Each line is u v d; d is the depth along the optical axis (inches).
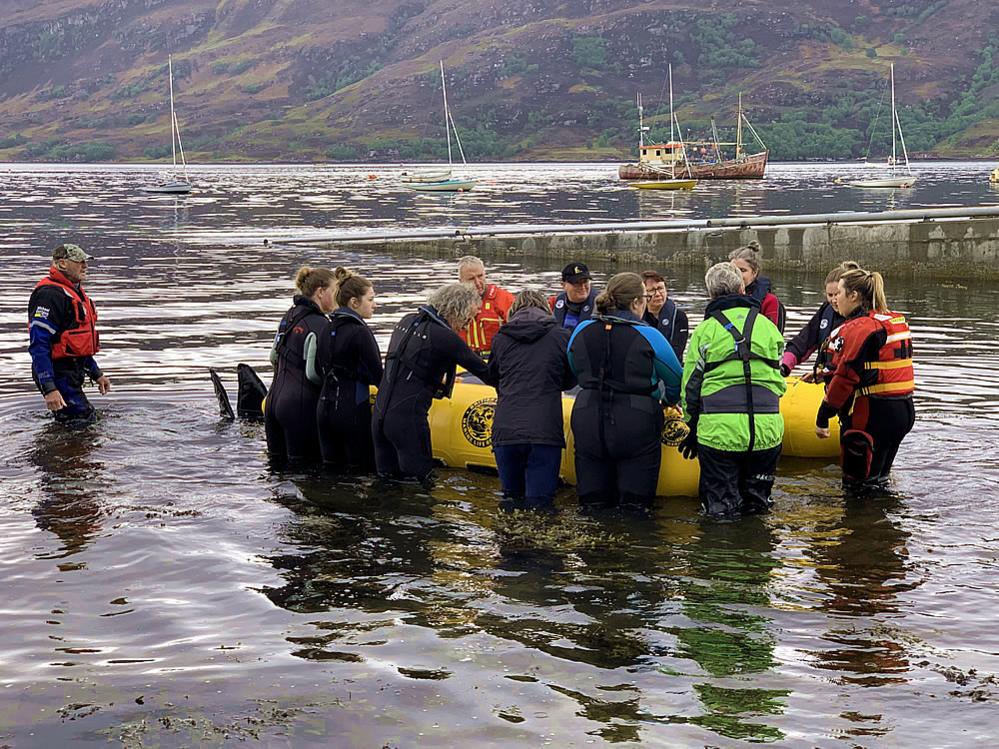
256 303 682.8
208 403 385.1
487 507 270.2
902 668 179.0
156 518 257.8
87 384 418.9
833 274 303.3
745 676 175.9
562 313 315.9
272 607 204.1
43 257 1025.5
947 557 232.7
